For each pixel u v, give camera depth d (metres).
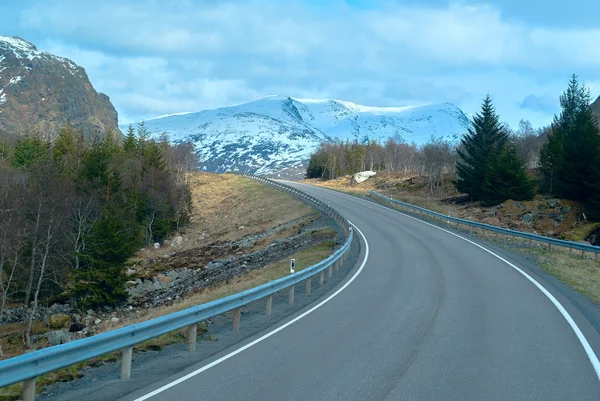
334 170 122.62
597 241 36.56
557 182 46.59
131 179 62.56
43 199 36.00
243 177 101.31
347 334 10.67
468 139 58.72
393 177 87.75
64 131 83.25
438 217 43.09
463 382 7.61
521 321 11.86
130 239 46.19
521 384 7.54
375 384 7.48
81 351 6.95
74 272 31.98
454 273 19.39
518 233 30.38
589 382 7.66
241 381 7.58
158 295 30.61
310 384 7.46
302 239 35.22
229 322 12.49
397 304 13.95
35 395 7.07
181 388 7.25
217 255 41.47
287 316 12.67
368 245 28.59
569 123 57.66
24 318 29.12
